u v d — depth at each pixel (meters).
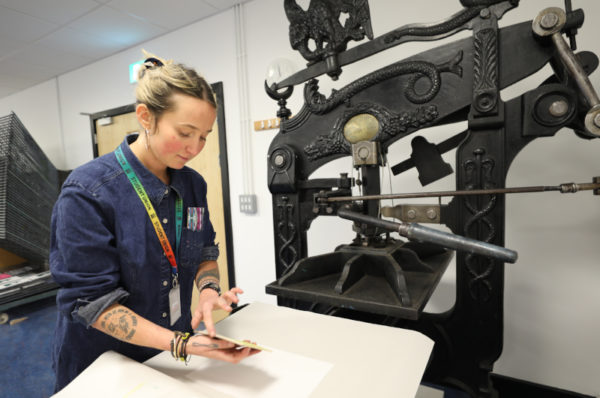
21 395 1.58
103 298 0.61
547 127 0.73
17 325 2.37
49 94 3.26
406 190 1.63
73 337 0.75
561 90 0.71
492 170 0.79
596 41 1.24
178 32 2.30
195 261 0.83
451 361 0.90
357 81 0.91
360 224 0.89
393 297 0.74
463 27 0.79
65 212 0.61
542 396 1.44
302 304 1.11
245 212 2.18
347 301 0.74
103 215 0.64
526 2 1.33
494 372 1.56
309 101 1.00
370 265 0.88
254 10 1.98
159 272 0.73
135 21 2.17
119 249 0.66
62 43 2.46
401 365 0.58
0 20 2.11
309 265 0.88
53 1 1.92
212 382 0.56
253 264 2.20
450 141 1.08
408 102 0.86
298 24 0.99
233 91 2.13
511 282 1.48
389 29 1.61
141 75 0.65
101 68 2.79
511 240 1.46
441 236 0.67
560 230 1.36
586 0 1.24
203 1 1.96
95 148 2.94
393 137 0.89
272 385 0.54
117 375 0.54
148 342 0.59
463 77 0.80
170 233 0.76
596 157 1.28
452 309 0.99
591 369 1.36
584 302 1.35
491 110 0.76
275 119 1.96
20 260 2.86
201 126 0.63
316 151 1.00
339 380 0.54
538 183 1.38
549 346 1.43
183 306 0.83
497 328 0.83
